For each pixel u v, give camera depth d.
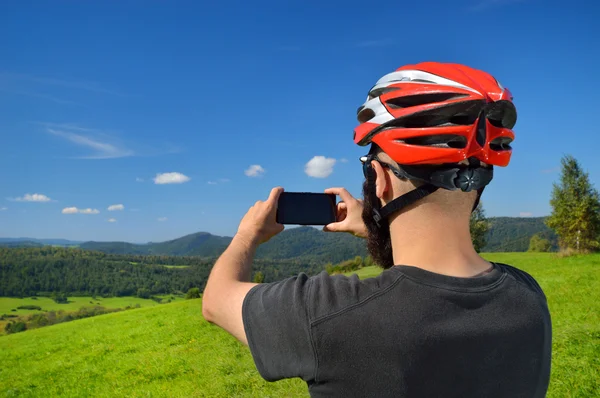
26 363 16.72
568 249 36.59
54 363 15.62
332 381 1.25
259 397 7.99
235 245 1.68
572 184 37.81
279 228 1.78
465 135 1.31
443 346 1.25
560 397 5.88
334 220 1.84
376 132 1.43
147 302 178.75
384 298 1.28
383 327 1.24
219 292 1.54
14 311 155.38
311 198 1.85
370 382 1.22
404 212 1.42
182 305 29.11
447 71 1.46
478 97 1.32
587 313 10.54
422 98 1.39
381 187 1.46
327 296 1.30
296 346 1.29
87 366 14.09
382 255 1.55
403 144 1.33
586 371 6.39
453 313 1.29
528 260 34.88
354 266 54.97
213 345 13.55
